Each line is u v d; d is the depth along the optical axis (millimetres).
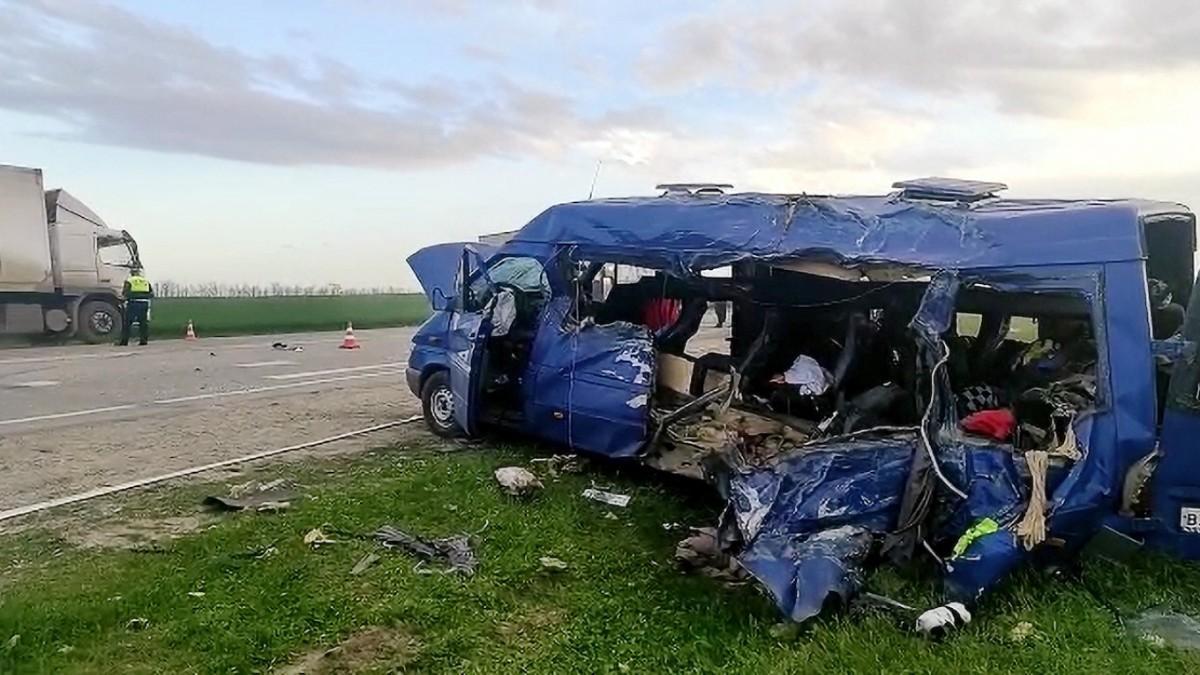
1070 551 4824
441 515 6242
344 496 6668
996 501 4762
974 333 6684
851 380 6918
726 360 7703
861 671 3879
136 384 12961
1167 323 5852
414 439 9102
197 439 8969
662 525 6238
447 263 9773
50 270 20266
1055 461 4805
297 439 9070
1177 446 4691
